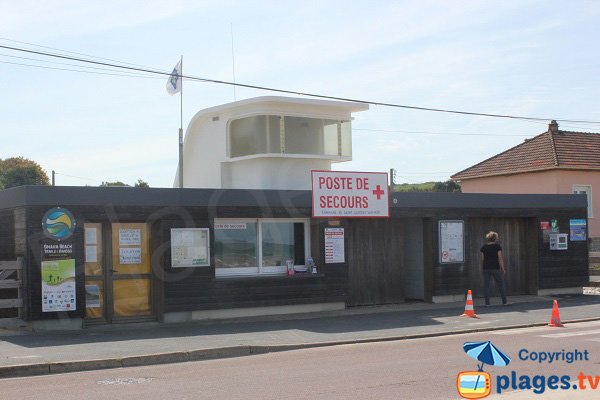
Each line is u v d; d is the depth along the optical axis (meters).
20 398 9.37
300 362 11.91
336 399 8.84
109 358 12.02
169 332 15.16
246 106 21.28
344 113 22.19
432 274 20.55
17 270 15.55
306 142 21.61
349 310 19.09
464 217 21.08
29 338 14.27
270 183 21.19
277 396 9.09
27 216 15.16
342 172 18.98
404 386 9.57
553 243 22.70
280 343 13.77
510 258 22.48
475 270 21.80
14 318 15.61
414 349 13.12
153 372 11.35
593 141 38.00
